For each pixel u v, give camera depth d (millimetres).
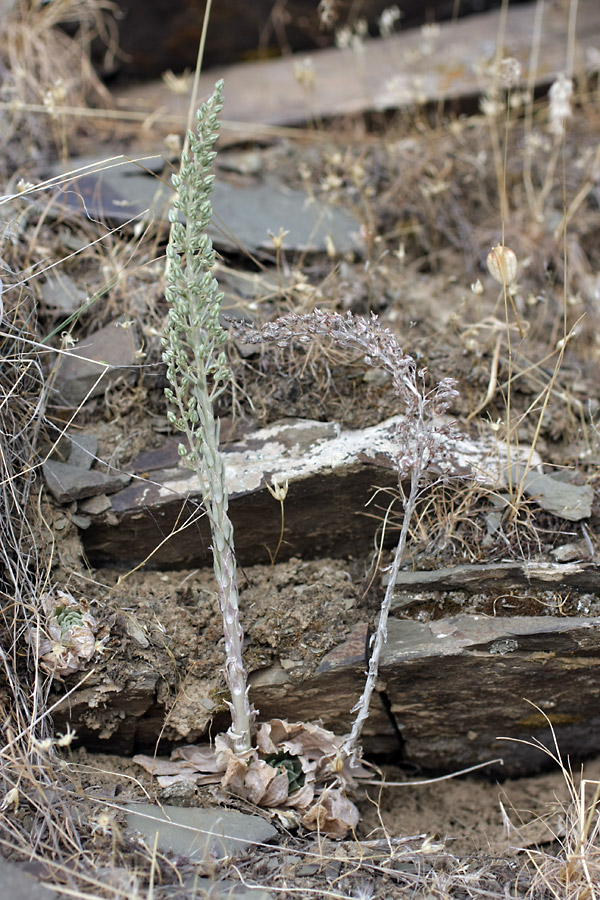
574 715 2264
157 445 2318
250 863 1797
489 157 3291
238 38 3906
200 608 2133
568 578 2133
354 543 2303
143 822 1842
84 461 2230
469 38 3992
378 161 3266
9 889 1598
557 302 2885
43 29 3406
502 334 2656
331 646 2092
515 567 2135
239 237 2781
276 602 2145
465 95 3500
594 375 2705
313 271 2732
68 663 1950
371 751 2342
